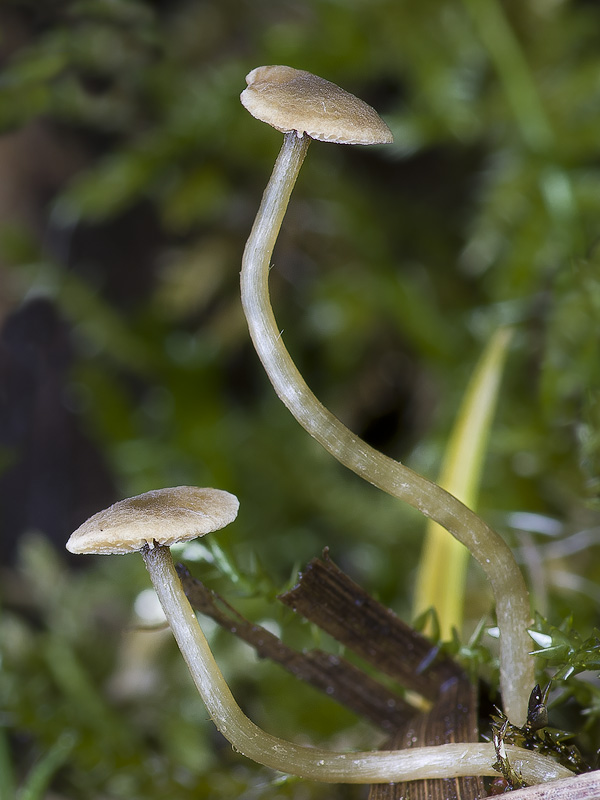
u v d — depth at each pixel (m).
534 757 0.15
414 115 0.26
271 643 0.16
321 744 0.19
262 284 0.15
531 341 0.24
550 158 0.24
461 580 0.17
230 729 0.15
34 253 0.27
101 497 0.27
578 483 0.21
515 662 0.15
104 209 0.26
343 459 0.15
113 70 0.27
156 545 0.15
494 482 0.22
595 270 0.19
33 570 0.24
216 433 0.27
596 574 0.19
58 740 0.19
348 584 0.16
